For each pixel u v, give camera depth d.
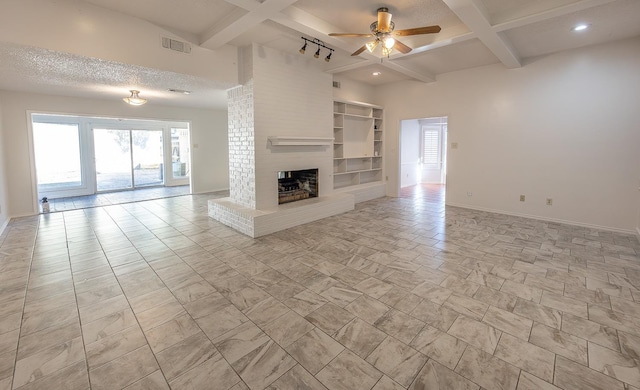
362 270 3.20
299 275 3.08
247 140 4.74
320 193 5.83
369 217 5.52
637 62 4.25
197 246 3.99
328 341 2.05
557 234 4.43
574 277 2.99
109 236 4.43
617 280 2.92
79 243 4.12
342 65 5.29
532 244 3.99
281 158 5.02
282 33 4.10
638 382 1.68
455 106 6.21
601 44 4.50
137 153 9.39
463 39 3.86
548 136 5.11
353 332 2.15
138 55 3.59
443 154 10.51
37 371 1.78
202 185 8.41
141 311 2.43
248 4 2.94
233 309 2.46
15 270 3.23
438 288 2.79
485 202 5.98
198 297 2.65
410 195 7.93
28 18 2.91
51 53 3.14
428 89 6.61
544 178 5.21
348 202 5.98
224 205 5.07
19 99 5.38
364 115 7.45
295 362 1.86
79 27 3.18
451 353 1.93
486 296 2.64
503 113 5.57
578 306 2.47
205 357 1.90
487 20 3.29
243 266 3.32
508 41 4.26
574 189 4.93
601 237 4.29
